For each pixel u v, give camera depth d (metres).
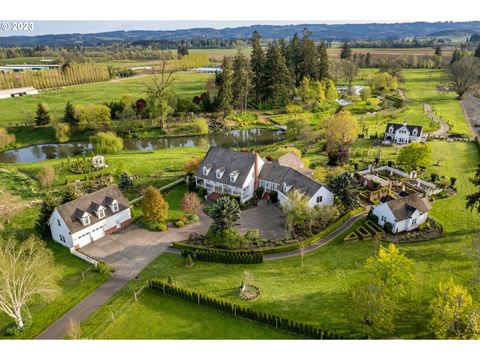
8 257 48.22
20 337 42.72
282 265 54.56
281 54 156.88
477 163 90.75
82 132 129.00
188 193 71.44
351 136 95.25
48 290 44.84
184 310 46.22
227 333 42.16
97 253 58.91
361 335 41.62
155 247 60.25
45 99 167.62
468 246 57.16
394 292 42.19
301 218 59.66
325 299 47.25
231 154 76.31
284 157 80.00
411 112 144.12
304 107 157.00
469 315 37.06
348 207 67.62
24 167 95.00
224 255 55.44
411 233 61.44
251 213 69.25
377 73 192.50
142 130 130.75
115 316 45.53
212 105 147.88
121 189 79.06
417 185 78.19
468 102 160.88
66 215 58.97
